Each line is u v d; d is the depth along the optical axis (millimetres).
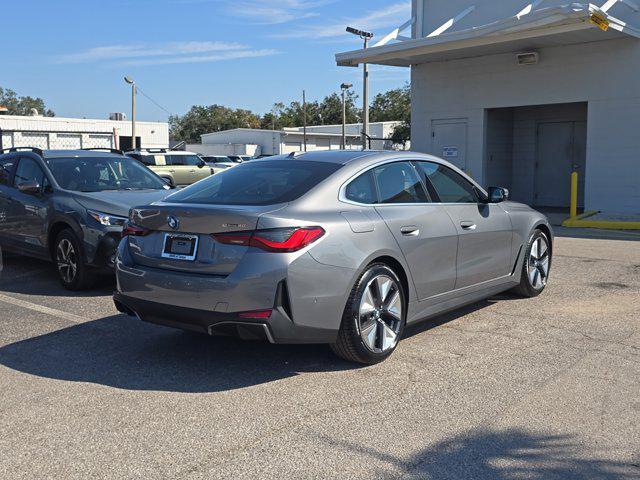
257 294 4305
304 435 3748
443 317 6305
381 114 88875
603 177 16031
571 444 3611
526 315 6336
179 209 4676
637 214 15539
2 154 9109
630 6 15422
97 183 8336
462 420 3938
